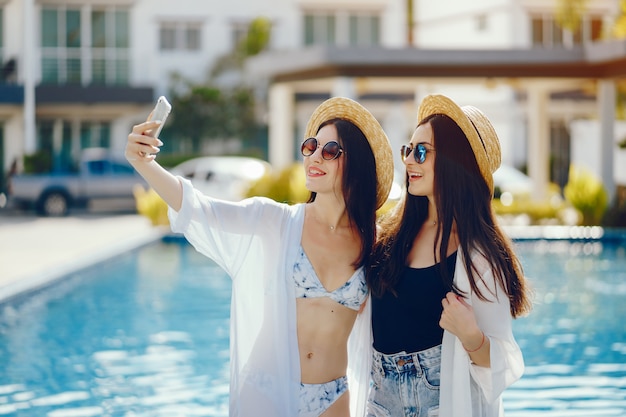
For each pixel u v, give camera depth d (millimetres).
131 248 13711
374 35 28672
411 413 3070
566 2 22312
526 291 3104
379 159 3240
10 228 17484
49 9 26984
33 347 7371
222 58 28141
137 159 2947
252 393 3066
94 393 5895
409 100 26828
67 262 11469
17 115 26297
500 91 26234
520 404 5637
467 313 2877
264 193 15992
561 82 17828
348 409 3178
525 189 20031
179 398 5766
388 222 3311
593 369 6586
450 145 3059
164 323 8438
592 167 24812
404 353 3082
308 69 16969
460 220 3016
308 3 28281
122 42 27578
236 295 3145
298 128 27141
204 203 3045
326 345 3115
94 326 8258
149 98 26281
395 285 3084
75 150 27109
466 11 27984
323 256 3115
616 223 16109
